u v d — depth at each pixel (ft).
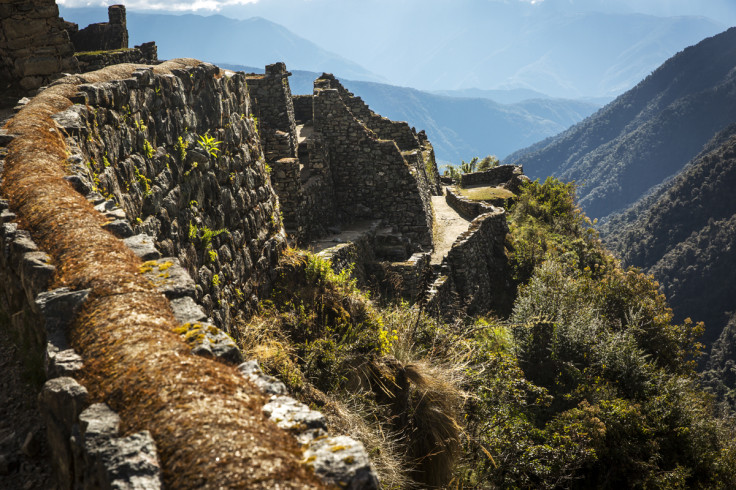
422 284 36.81
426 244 73.26
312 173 67.92
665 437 46.68
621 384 51.60
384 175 72.90
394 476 23.44
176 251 25.68
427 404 29.99
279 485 7.27
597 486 42.01
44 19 33.47
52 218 15.07
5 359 14.28
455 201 98.37
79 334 11.10
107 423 8.76
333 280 38.22
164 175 26.32
